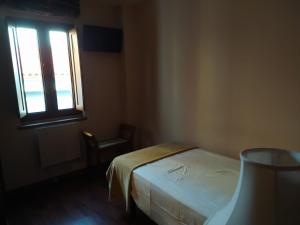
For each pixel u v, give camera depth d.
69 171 3.22
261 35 2.00
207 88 2.53
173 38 2.84
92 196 2.71
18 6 2.46
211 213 1.40
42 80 2.88
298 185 0.62
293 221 0.62
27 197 2.71
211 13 2.37
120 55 3.53
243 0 2.09
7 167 2.70
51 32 2.91
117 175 2.30
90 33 3.10
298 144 1.89
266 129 2.08
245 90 2.19
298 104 1.85
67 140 3.03
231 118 2.35
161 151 2.52
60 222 2.23
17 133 2.72
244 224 0.67
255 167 0.65
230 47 2.25
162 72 3.08
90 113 3.34
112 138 3.57
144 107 3.48
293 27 1.81
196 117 2.71
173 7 2.78
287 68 1.88
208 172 1.98
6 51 2.53
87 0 3.02
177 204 1.60
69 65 3.13
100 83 3.42
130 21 3.37
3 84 2.58
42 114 2.93
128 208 2.14
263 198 0.64
